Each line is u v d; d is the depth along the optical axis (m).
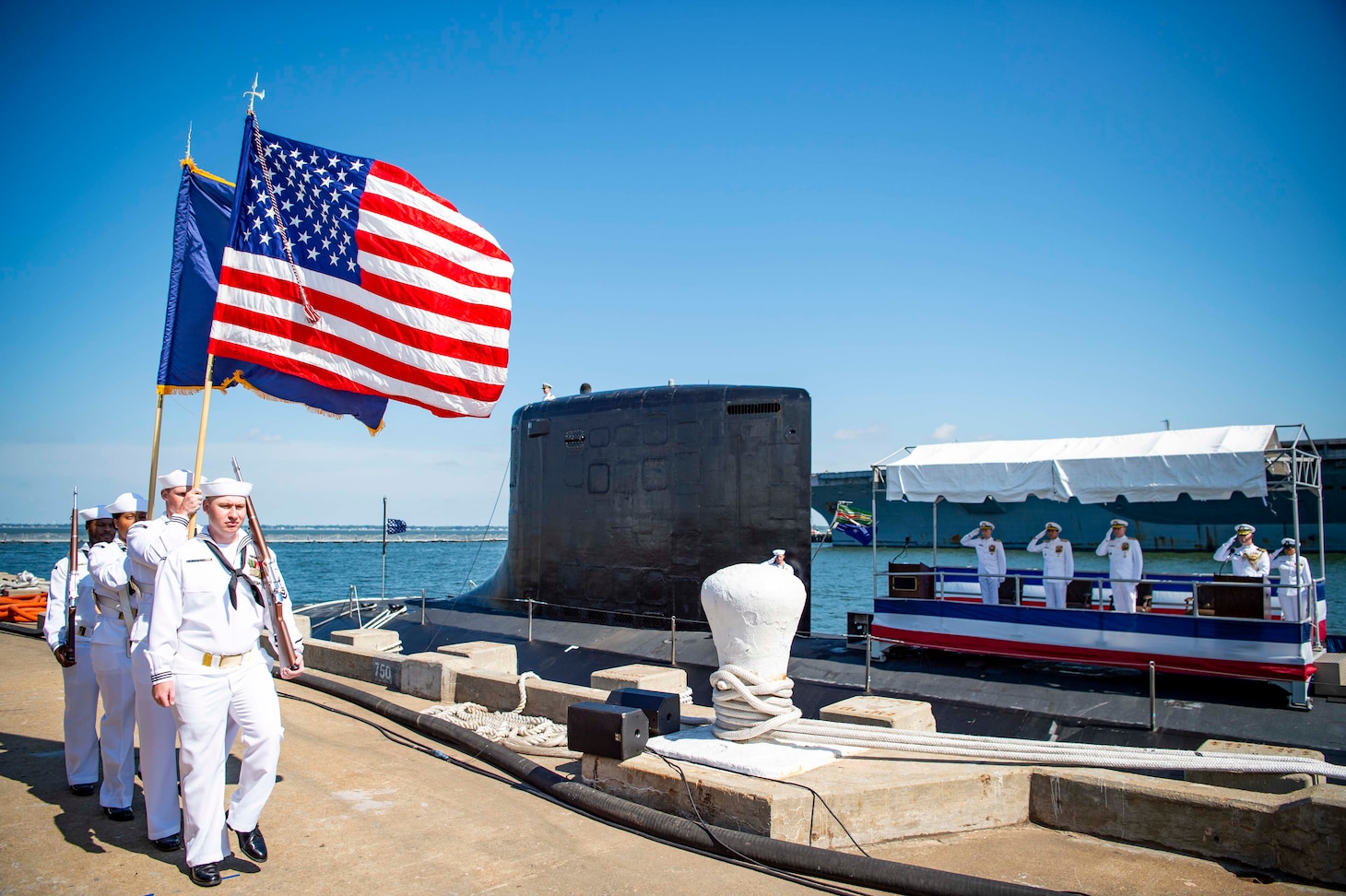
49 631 5.80
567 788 5.67
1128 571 11.33
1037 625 9.77
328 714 8.45
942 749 5.60
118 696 5.28
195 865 4.34
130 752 5.37
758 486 12.37
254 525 4.89
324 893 4.28
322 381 7.17
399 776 6.31
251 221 6.91
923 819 5.23
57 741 7.16
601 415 13.70
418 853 4.81
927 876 4.22
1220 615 9.24
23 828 5.18
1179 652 8.84
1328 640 10.91
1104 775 5.36
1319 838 4.50
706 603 5.87
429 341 7.68
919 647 11.17
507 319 8.21
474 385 7.97
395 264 7.53
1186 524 40.69
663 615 12.85
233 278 6.77
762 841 4.63
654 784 5.40
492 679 8.53
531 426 14.81
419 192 7.72
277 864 4.64
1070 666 10.01
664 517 12.91
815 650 11.55
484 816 5.44
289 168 7.14
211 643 4.47
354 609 19.55
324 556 92.06
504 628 14.50
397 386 7.56
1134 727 8.13
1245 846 4.77
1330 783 5.86
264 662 4.82
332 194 7.31
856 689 9.93
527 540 14.88
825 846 4.92
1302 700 8.20
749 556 12.36
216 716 4.47
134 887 4.34
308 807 5.57
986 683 9.62
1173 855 4.96
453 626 15.57
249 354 6.79
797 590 5.73
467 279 7.94
